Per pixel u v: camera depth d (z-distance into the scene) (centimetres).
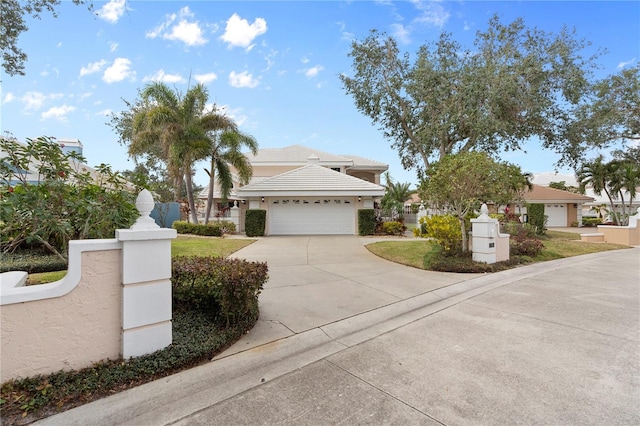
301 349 362
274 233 1706
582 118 1925
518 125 1855
